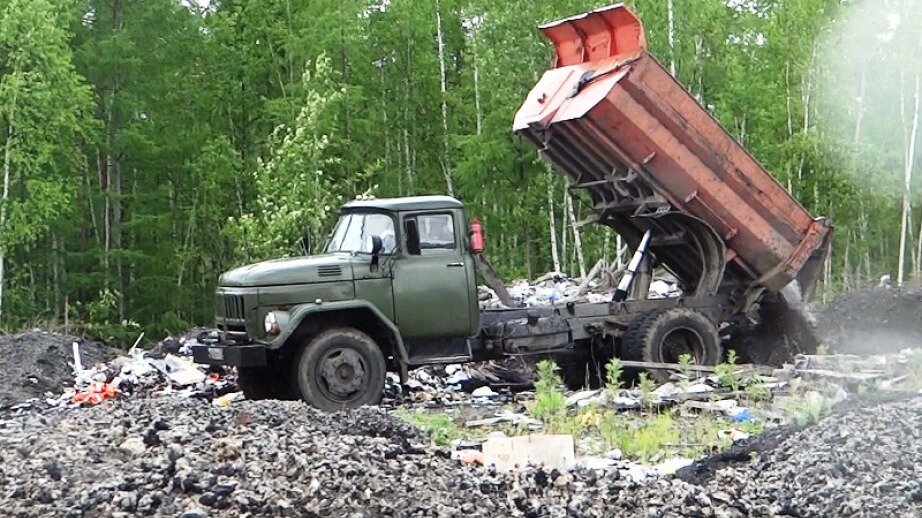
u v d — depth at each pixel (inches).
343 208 597.6
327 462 321.4
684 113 611.8
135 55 1408.7
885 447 359.9
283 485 305.0
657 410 518.6
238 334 562.9
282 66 1585.9
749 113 1565.0
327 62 1200.8
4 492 296.5
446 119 1563.7
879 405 412.8
